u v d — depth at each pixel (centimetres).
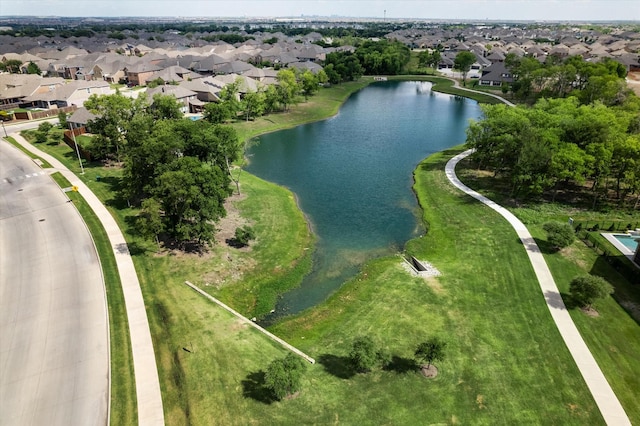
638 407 2942
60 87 11238
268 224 5616
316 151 8962
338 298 4244
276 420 2792
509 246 5003
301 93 13550
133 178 5231
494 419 2842
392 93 15475
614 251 4800
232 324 3722
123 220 5375
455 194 6544
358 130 10600
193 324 3675
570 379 3164
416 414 2864
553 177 5944
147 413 2816
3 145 8119
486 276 4478
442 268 4675
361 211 6206
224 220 5631
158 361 3241
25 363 3188
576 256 4769
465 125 11006
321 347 3559
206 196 4603
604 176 5872
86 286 4088
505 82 14650
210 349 3391
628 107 7775
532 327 3709
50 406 2850
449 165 7856
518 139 6406
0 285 4075
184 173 4434
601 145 5688
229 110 10175
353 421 2803
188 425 2745
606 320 3791
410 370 3247
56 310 3753
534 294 4144
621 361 3344
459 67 16900
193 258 4716
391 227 5741
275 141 9706
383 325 3791
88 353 3291
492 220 5650
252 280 4516
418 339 3588
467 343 3534
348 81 17138
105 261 4509
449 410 2900
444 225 5669
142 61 16100
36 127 9406
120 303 3884
